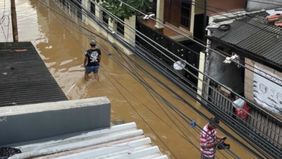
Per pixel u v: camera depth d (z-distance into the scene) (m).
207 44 14.46
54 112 6.26
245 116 13.12
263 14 14.80
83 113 6.47
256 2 15.73
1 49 10.95
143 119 14.41
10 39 20.77
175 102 15.34
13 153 5.88
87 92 16.09
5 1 26.62
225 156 12.34
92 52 16.41
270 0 15.64
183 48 16.03
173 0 19.16
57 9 25.27
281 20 13.98
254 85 13.23
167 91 15.89
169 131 13.74
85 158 5.98
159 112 14.85
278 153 7.17
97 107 6.55
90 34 21.22
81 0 20.69
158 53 17.30
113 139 6.45
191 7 18.02
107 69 17.84
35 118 6.16
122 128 6.76
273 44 12.77
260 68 12.77
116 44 19.05
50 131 6.32
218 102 14.26
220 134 12.80
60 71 17.81
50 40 21.12
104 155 6.07
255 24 14.08
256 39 13.21
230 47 13.45
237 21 14.55
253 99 13.44
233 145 12.66
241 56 13.21
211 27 14.36
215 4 16.12
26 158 5.85
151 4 19.23
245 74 13.58
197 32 18.19
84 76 17.27
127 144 6.35
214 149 10.63
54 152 6.03
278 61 11.98
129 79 17.09
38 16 24.67
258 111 12.98
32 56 10.66
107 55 18.84
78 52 19.78
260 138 7.82
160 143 13.12
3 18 23.75
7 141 6.09
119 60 18.23
